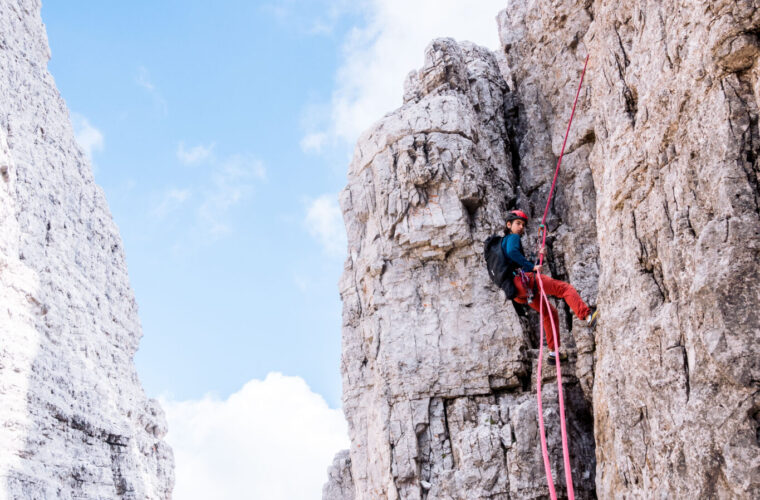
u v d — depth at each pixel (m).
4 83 16.70
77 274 18.09
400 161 15.88
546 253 14.74
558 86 16.14
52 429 14.88
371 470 14.59
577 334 13.51
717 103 8.54
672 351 8.80
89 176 20.53
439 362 14.45
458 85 17.39
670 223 9.27
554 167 15.84
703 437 7.95
